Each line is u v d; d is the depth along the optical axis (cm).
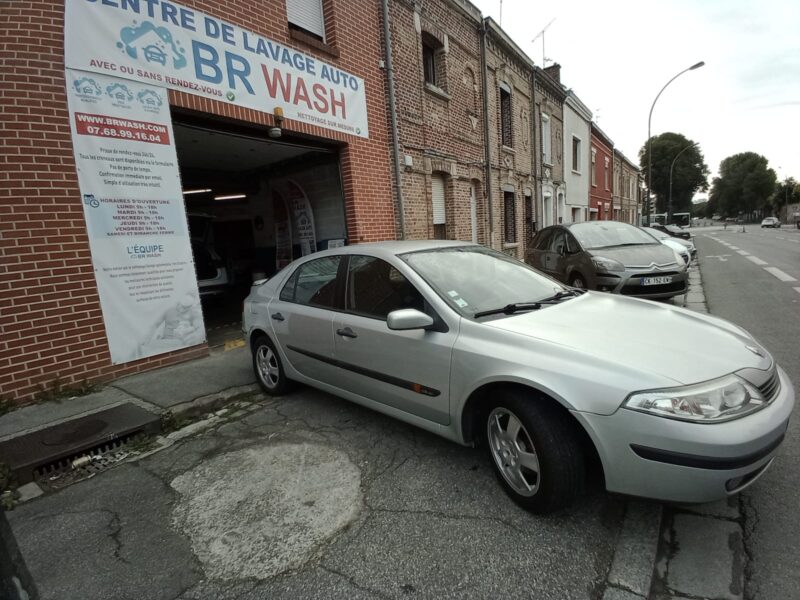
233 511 275
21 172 433
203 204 1205
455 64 1080
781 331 571
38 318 445
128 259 502
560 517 253
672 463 210
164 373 513
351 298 365
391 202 864
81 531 264
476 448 331
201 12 551
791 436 320
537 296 345
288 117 659
